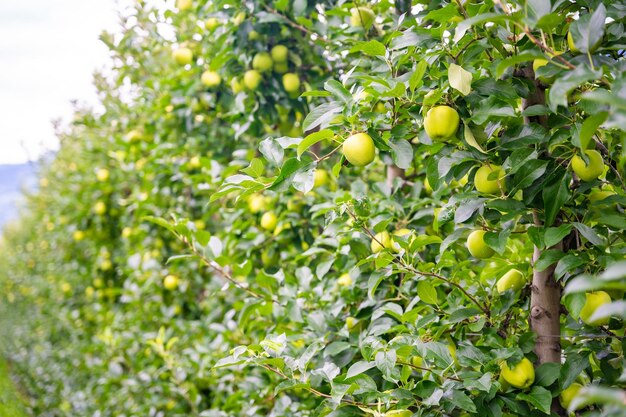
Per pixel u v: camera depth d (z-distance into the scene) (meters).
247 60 2.97
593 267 1.28
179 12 3.85
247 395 2.63
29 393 7.74
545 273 1.41
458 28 1.03
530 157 1.29
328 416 1.49
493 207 1.34
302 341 2.25
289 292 2.18
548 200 1.30
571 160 1.31
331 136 1.38
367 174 3.15
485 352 1.46
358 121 1.46
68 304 6.93
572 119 1.32
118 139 4.50
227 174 3.05
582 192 1.35
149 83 4.14
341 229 2.11
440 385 1.39
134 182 5.28
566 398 1.36
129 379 3.87
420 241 1.60
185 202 4.27
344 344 1.83
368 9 2.34
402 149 1.46
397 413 1.37
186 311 4.51
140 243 4.54
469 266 1.93
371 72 1.70
